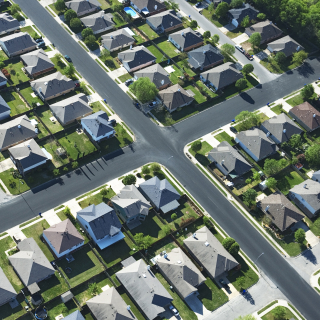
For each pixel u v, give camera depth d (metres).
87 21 199.25
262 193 151.12
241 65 196.12
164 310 115.19
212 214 143.25
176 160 157.00
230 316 120.19
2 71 173.38
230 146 157.75
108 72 183.25
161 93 173.38
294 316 123.31
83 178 146.75
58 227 126.88
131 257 126.31
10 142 149.00
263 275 130.62
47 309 114.56
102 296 115.06
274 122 169.38
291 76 195.75
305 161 162.50
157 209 140.00
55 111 160.88
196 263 129.12
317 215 147.00
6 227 130.88
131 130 163.25
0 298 112.12
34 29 196.25
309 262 135.62
